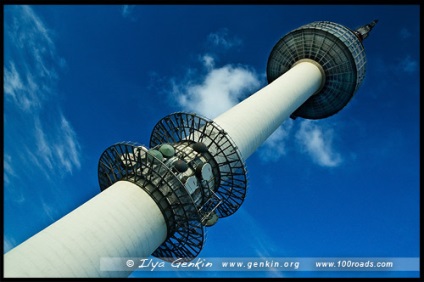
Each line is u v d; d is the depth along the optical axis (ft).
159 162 92.68
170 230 92.02
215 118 122.83
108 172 102.78
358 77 191.21
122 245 78.23
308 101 202.18
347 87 191.83
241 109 128.77
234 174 112.88
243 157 118.93
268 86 152.25
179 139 115.55
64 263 68.39
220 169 110.63
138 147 92.48
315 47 192.13
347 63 188.34
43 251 68.08
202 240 92.63
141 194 88.48
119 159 97.76
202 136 111.34
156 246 89.51
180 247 99.09
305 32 195.21
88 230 74.95
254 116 128.47
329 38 189.67
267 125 132.57
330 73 190.39
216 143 109.50
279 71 207.41
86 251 72.13
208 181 102.58
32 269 65.00
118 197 84.99
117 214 81.05
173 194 91.45
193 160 102.01
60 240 70.95
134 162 94.99
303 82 167.63
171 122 116.67
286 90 152.66
